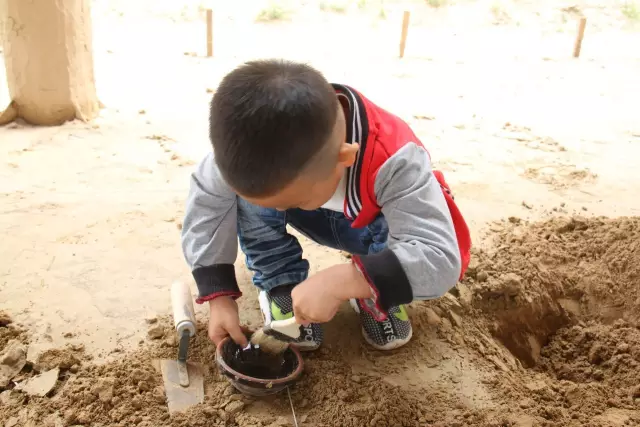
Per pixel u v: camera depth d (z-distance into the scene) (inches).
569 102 198.5
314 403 73.2
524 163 147.3
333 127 58.2
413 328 87.2
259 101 54.9
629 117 186.4
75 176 128.1
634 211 124.8
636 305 96.0
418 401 74.6
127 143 147.5
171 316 86.4
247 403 72.4
